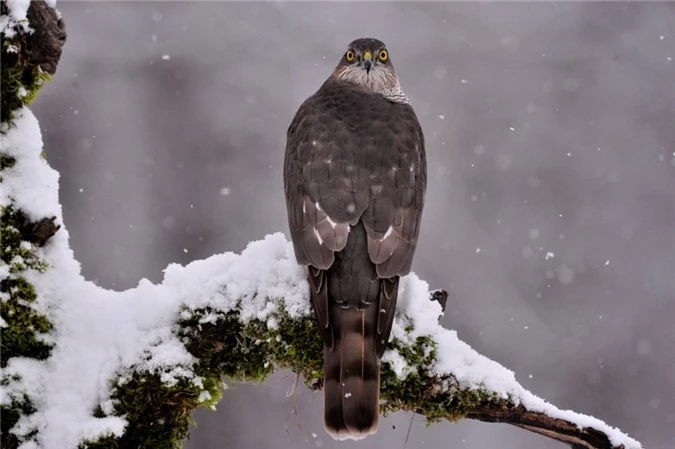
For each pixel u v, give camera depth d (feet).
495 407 18.58
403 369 18.67
